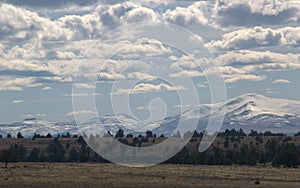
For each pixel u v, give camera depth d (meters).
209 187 125.00
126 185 127.69
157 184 130.88
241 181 141.75
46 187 122.38
